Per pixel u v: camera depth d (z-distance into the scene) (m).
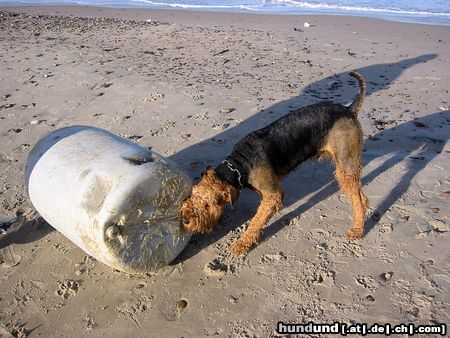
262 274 1.60
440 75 3.54
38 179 1.59
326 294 1.49
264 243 1.75
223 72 3.67
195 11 7.16
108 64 3.87
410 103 3.01
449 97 3.09
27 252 1.75
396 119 2.76
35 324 1.43
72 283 1.58
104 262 1.51
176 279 1.59
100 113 2.90
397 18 6.20
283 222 1.87
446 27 5.31
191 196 1.50
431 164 2.23
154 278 1.60
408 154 2.34
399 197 1.99
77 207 1.44
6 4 7.98
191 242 1.77
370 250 1.68
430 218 1.83
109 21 6.01
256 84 3.37
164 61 3.99
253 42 4.62
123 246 1.46
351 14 6.54
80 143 1.63
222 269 1.62
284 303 1.47
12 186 2.16
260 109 2.89
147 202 1.46
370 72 3.66
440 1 7.47
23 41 4.77
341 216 1.89
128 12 7.11
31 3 8.18
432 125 2.67
